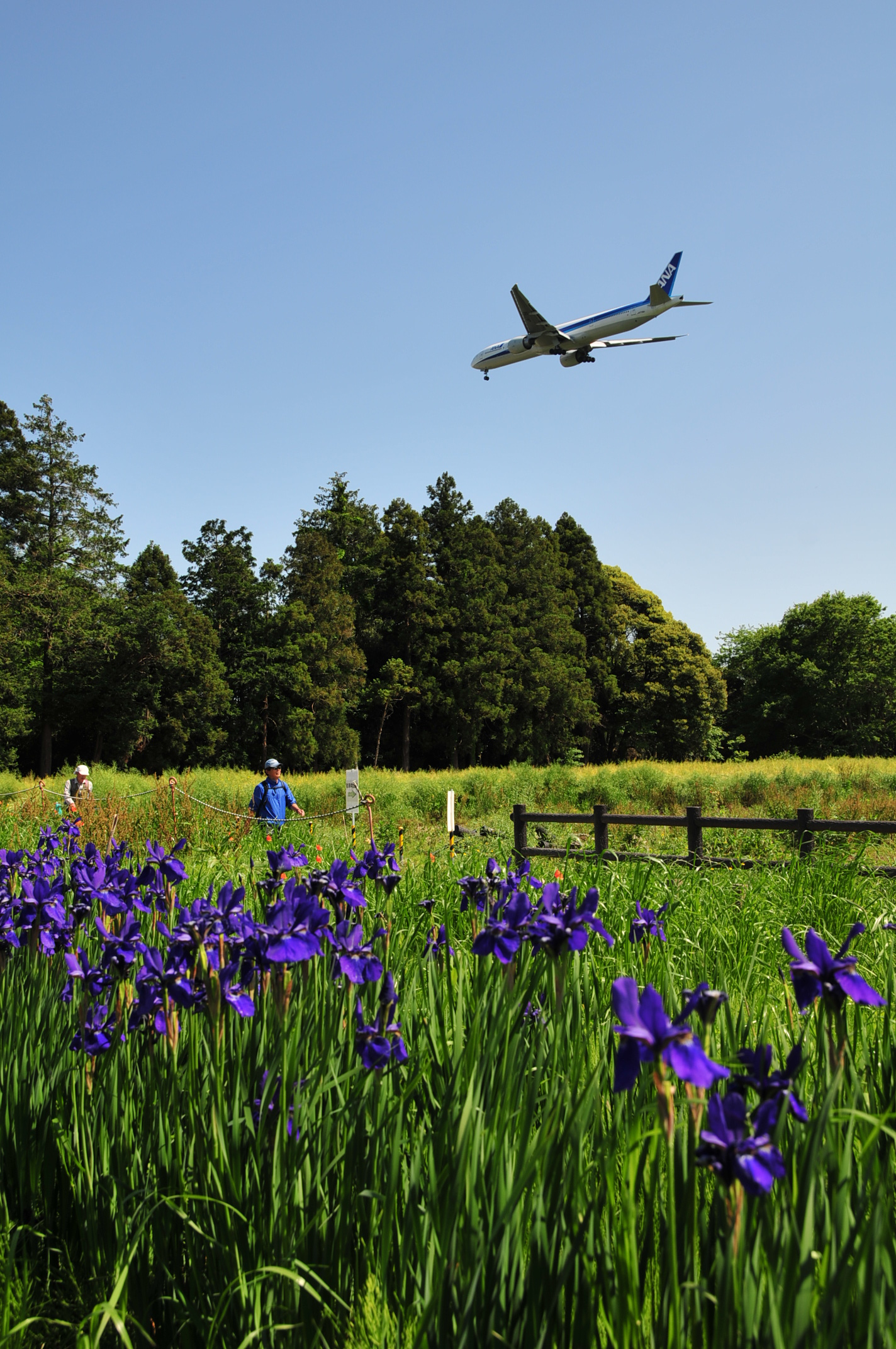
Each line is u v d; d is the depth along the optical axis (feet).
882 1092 5.91
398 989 8.28
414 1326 4.96
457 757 166.50
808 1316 3.54
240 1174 5.76
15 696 121.90
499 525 189.78
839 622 196.24
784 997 8.88
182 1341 5.49
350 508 203.41
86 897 9.17
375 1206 5.56
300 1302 5.18
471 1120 5.10
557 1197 4.61
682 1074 3.73
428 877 17.10
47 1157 6.91
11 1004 8.71
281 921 6.45
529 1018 6.99
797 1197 4.23
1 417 137.28
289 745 142.51
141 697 131.95
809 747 199.52
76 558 136.36
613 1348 4.22
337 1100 6.29
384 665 159.84
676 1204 4.09
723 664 234.38
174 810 35.17
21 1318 5.87
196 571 157.07
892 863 26.37
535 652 170.81
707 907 16.30
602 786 72.90
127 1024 6.84
